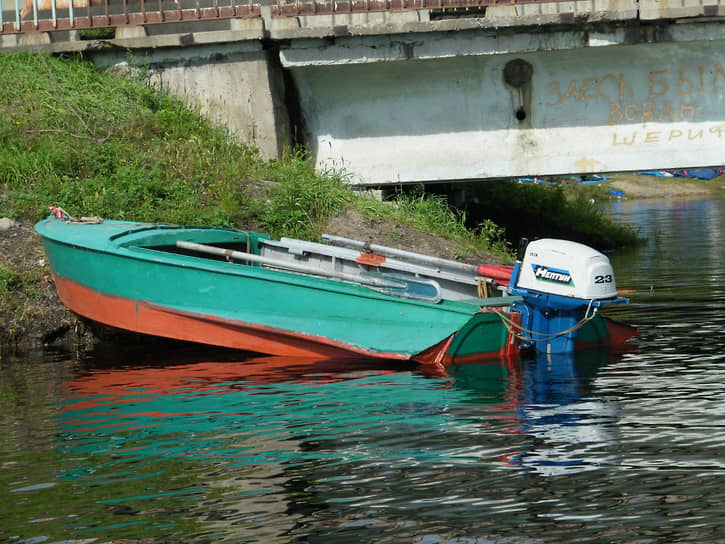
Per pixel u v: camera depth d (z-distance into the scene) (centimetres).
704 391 905
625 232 2711
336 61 1952
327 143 2070
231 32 1953
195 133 1922
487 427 809
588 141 1978
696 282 1709
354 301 1151
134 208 1634
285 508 636
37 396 982
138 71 2041
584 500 634
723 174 5650
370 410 884
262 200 1752
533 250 1127
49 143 1788
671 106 1938
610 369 1030
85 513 637
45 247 1330
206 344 1241
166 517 625
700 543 564
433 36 1908
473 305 1131
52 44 2056
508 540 577
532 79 1977
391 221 1783
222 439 801
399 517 614
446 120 2020
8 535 603
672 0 1808
